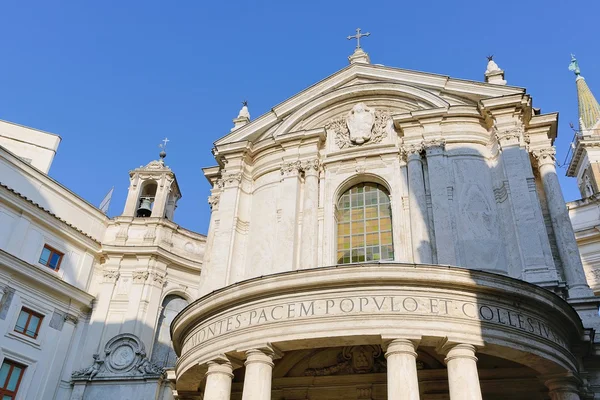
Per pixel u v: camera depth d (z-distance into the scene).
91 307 26.64
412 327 11.54
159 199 31.05
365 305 11.86
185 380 14.35
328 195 17.92
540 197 16.92
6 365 22.70
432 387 14.52
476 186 16.67
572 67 47.28
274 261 17.02
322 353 16.00
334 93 19.38
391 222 17.23
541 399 14.01
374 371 15.45
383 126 18.61
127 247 27.73
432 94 18.27
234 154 19.91
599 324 14.11
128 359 24.14
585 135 38.97
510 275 15.23
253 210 18.83
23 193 25.36
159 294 27.50
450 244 15.55
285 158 18.84
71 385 24.14
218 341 12.84
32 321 24.14
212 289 17.28
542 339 12.14
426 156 17.38
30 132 30.42
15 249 24.22
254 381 11.81
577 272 15.12
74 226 27.17
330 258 16.86
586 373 13.48
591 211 27.72
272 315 12.35
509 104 17.22
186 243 29.72
